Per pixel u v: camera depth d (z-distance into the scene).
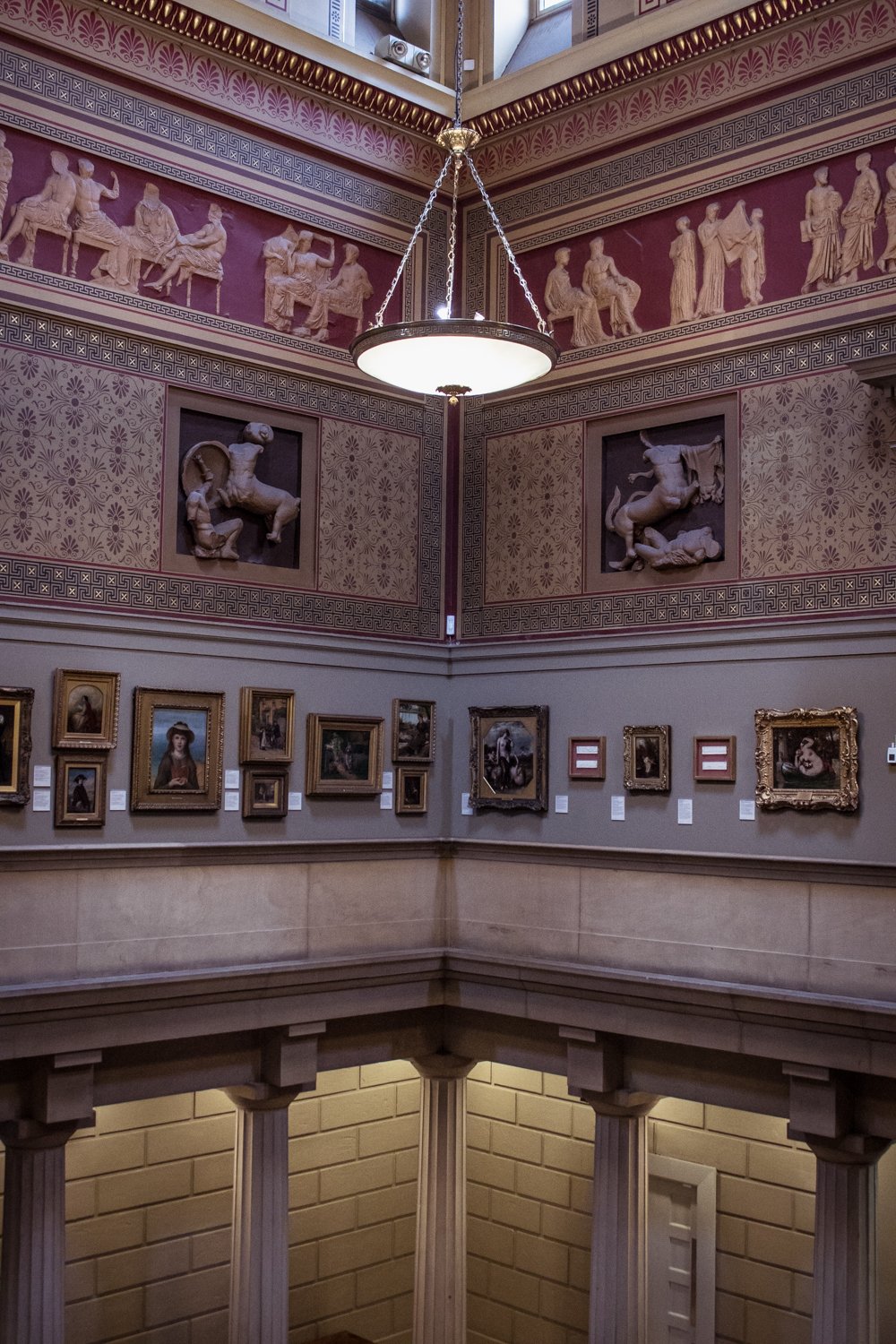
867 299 10.88
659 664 11.90
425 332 9.05
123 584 11.27
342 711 12.60
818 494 11.06
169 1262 13.19
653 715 11.89
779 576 11.24
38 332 10.86
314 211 12.70
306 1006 11.69
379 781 12.74
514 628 13.14
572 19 13.12
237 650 11.88
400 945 12.64
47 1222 10.37
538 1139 14.44
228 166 12.05
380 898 12.56
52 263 10.97
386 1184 14.99
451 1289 12.74
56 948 10.46
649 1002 11.23
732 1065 11.00
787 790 10.91
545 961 11.91
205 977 10.85
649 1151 13.53
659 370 12.20
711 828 11.39
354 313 13.00
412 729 13.14
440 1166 12.87
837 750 10.67
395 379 10.05
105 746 10.93
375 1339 14.78
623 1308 11.48
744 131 11.70
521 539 13.17
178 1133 13.33
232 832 11.71
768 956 10.80
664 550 11.95
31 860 10.37
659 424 12.21
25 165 10.85
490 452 13.53
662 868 11.50
